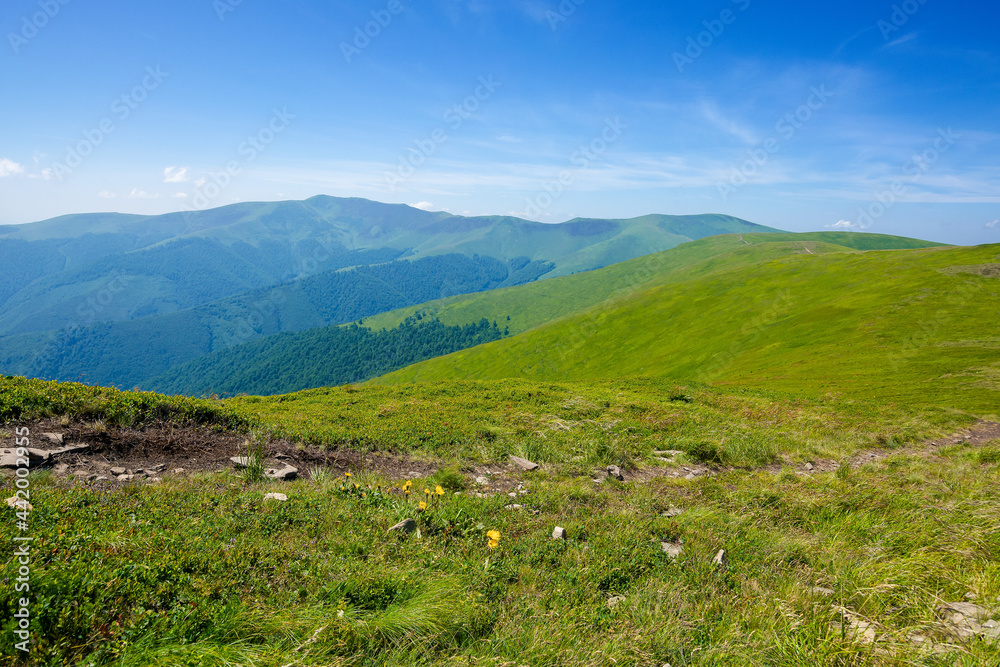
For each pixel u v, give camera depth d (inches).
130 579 191.5
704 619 217.8
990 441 800.3
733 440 665.6
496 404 863.7
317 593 209.9
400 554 261.4
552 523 341.1
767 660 187.3
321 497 344.5
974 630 193.8
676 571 270.4
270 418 607.5
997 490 403.9
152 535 234.7
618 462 560.7
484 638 196.2
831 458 658.2
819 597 228.5
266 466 445.1
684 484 475.8
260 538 257.8
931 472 521.0
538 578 255.4
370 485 407.2
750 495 418.9
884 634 195.0
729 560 286.2
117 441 423.8
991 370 1523.1
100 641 159.0
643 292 6013.8
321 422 636.7
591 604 230.7
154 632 166.7
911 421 930.7
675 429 740.0
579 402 888.3
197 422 510.3
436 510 337.1
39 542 198.4
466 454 564.7
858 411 1017.5
